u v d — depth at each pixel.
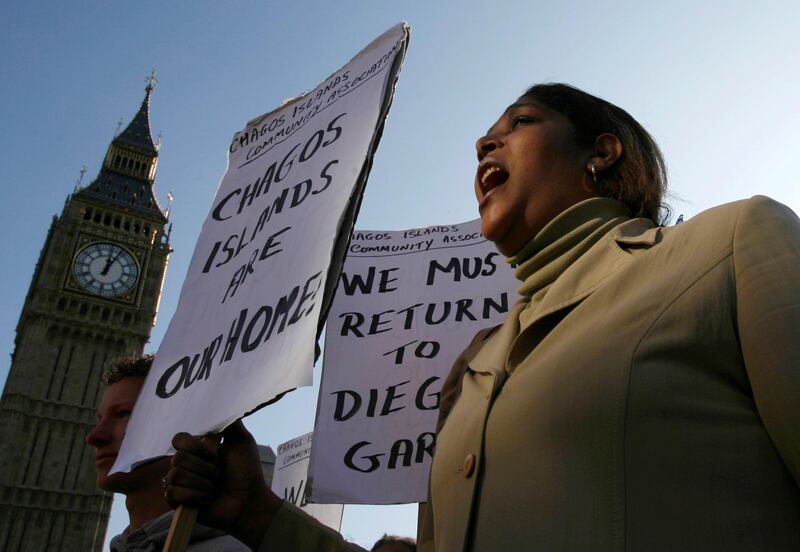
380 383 5.67
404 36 3.31
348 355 5.84
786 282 1.36
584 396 1.47
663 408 1.39
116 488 4.24
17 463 57.81
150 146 75.06
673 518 1.30
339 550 2.23
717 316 1.45
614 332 1.53
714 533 1.27
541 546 1.39
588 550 1.33
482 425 1.68
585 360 1.52
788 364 1.28
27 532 56.19
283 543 2.22
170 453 2.77
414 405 5.51
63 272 63.94
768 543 1.25
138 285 65.75
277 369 2.51
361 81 3.36
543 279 1.93
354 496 5.19
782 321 1.32
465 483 1.64
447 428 1.91
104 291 64.44
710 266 1.50
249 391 2.56
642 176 2.16
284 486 10.55
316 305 2.57
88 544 57.41
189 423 2.75
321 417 5.56
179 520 2.21
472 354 2.37
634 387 1.42
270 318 2.78
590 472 1.41
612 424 1.42
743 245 1.47
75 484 59.19
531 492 1.47
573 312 1.69
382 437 5.43
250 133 3.98
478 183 2.35
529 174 2.14
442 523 1.71
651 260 1.64
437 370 5.63
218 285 3.31
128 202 70.00
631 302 1.56
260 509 2.29
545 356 1.65
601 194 2.15
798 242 1.44
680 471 1.34
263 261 3.08
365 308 6.07
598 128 2.22
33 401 59.88
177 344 3.25
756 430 1.36
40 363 61.03
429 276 6.16
